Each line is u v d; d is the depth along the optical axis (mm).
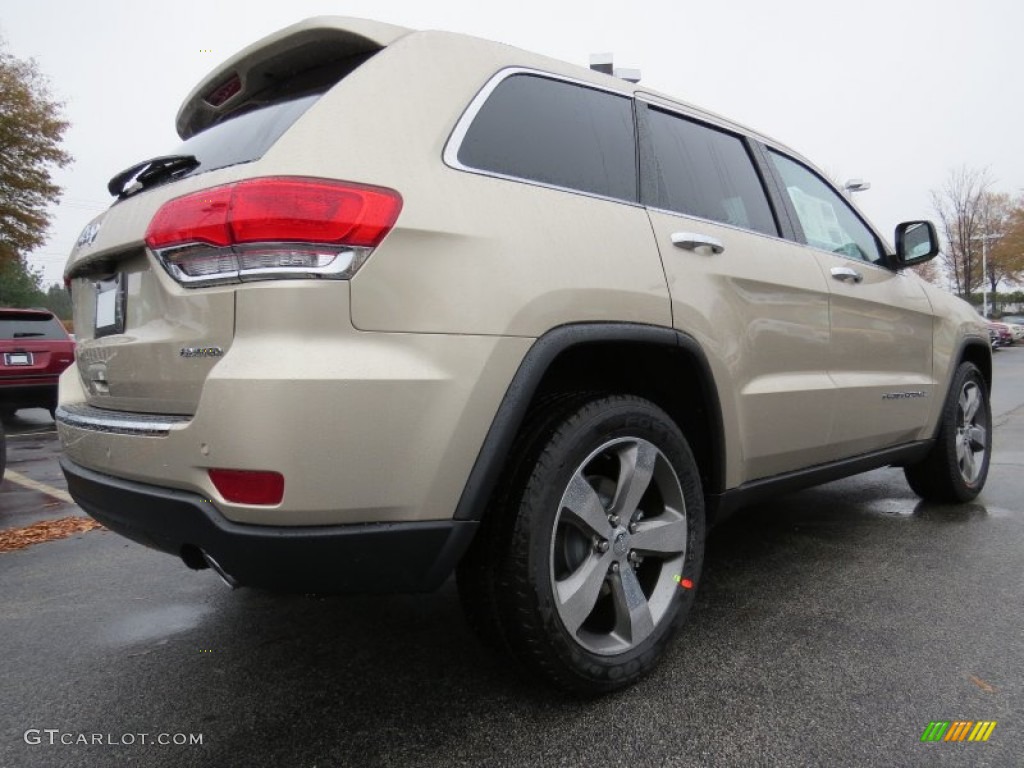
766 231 2869
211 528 1622
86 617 2727
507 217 1867
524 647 1867
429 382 1652
